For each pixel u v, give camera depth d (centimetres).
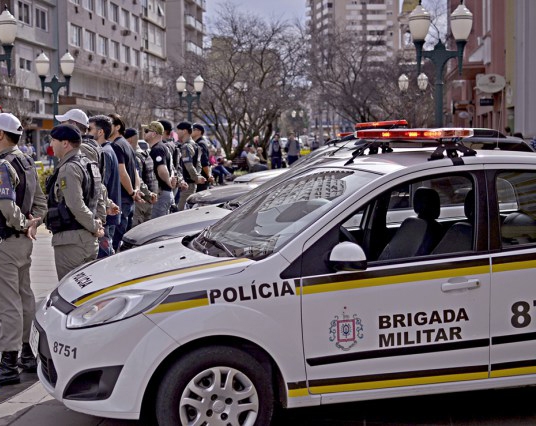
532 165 468
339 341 429
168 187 1118
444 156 468
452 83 3978
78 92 5222
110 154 822
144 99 4341
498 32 2828
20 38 4412
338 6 13875
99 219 682
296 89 3341
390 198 529
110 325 416
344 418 489
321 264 430
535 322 449
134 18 6259
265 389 425
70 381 419
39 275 970
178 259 468
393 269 436
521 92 2505
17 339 562
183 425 415
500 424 478
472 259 445
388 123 809
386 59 4178
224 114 3275
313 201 477
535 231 459
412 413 496
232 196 978
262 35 3244
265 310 420
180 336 411
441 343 439
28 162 580
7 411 509
